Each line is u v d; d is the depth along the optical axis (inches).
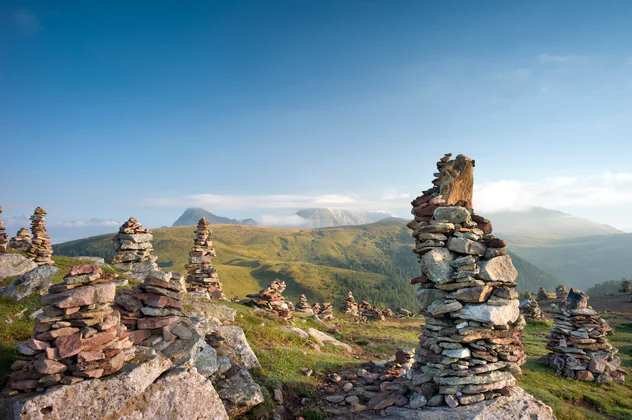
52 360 298.5
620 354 924.0
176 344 431.2
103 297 326.6
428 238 497.7
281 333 778.2
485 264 468.4
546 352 952.9
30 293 588.4
